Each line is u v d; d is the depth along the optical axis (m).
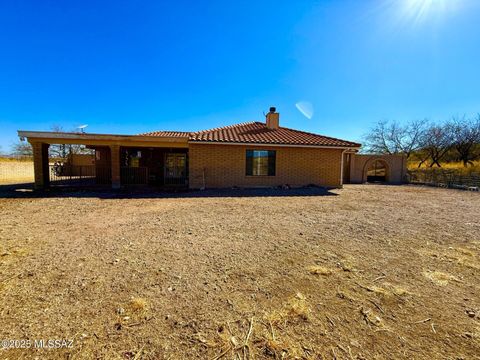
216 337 2.35
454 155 32.16
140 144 13.88
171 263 3.94
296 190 14.03
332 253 4.46
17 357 2.06
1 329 2.39
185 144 14.20
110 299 2.93
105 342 2.26
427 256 4.38
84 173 25.56
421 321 2.62
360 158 22.06
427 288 3.29
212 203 9.48
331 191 14.01
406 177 22.64
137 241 4.96
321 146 14.97
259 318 2.64
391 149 36.41
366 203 9.99
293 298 3.01
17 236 5.22
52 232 5.53
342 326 2.53
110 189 13.53
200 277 3.50
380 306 2.88
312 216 7.41
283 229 5.97
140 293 3.07
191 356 2.12
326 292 3.16
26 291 3.07
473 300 3.03
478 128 29.89
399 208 8.94
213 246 4.72
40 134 12.45
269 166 15.09
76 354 2.11
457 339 2.36
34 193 11.87
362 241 5.16
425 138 33.34
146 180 16.22
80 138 12.91
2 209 8.05
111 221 6.55
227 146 14.41
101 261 3.98
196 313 2.70
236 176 14.59
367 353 2.18
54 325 2.47
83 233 5.47
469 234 5.73
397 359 2.12
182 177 18.50
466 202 10.63
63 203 9.21
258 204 9.38
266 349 2.22
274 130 17.27
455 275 3.68
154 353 2.15
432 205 9.73
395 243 5.05
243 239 5.17
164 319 2.59
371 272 3.73
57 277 3.44
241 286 3.28
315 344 2.28
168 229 5.84
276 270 3.75
